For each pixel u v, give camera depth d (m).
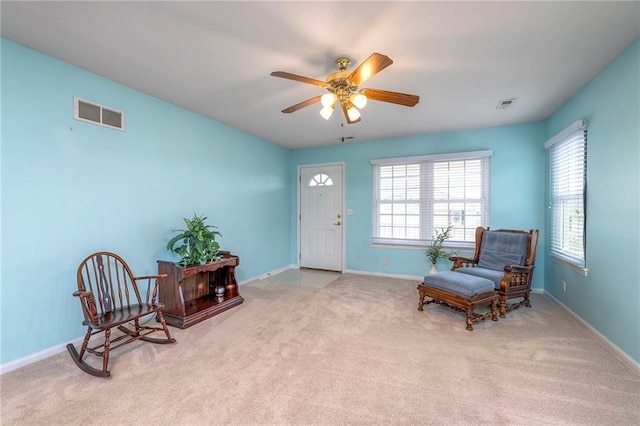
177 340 2.48
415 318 2.96
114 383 1.88
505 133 4.02
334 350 2.30
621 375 1.95
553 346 2.35
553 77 2.55
